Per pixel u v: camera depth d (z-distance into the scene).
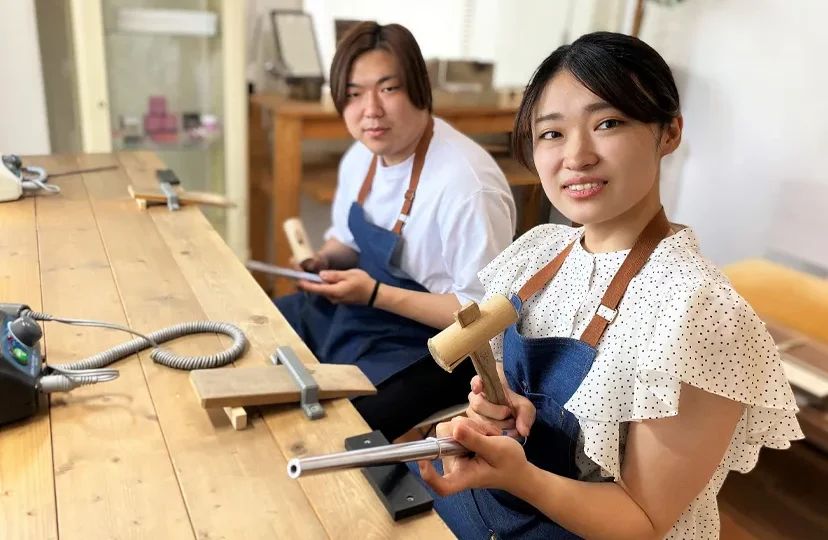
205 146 2.65
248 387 0.86
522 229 1.25
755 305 1.99
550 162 0.88
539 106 0.88
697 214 3.08
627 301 0.88
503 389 0.93
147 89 2.62
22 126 2.37
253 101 2.64
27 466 0.74
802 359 1.62
